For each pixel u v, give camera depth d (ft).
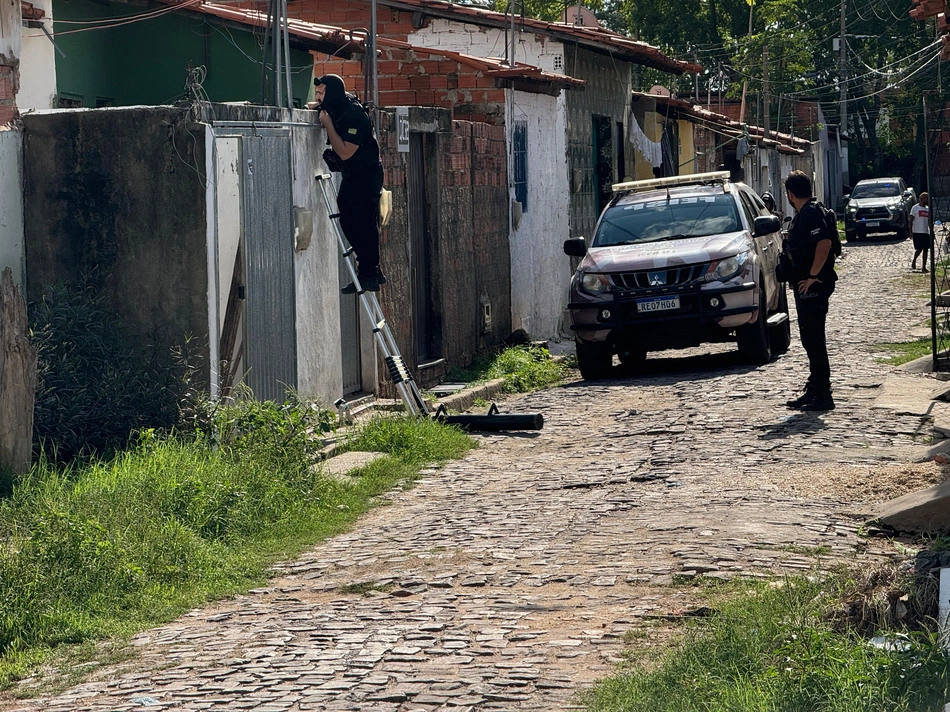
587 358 132.98
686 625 51.93
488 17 187.11
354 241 104.37
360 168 102.53
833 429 91.86
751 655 45.75
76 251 90.07
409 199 124.26
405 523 74.28
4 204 88.94
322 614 57.31
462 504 78.33
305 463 82.64
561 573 60.85
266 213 95.55
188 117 87.45
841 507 70.13
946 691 39.68
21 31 109.81
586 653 49.67
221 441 84.53
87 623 57.47
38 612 57.41
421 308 131.13
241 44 150.00
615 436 97.71
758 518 68.08
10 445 78.79
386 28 192.24
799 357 134.00
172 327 88.94
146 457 79.61
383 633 53.72
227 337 91.66
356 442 95.30
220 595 61.98
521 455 94.17
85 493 73.05
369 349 116.67
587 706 43.65
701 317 125.49
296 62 166.09
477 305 144.97
